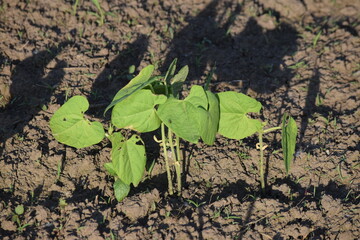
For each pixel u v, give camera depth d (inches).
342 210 161.5
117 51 212.2
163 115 133.3
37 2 229.3
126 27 222.4
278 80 207.5
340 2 249.3
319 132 185.8
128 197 163.5
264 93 201.9
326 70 210.1
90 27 221.5
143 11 230.7
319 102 197.3
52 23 223.0
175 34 223.1
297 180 172.2
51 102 191.2
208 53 216.1
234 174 174.2
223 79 207.0
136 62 209.9
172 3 239.6
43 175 170.6
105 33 219.8
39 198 166.4
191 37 223.1
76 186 169.9
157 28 224.4
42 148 176.1
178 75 142.4
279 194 167.6
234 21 232.8
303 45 224.4
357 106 194.5
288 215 159.9
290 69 211.9
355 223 158.9
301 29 234.5
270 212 160.6
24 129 182.1
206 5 240.2
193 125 133.1
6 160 172.7
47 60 207.2
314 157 176.6
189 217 160.6
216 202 162.6
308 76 208.2
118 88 200.1
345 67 209.6
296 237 156.8
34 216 159.6
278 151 178.9
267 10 242.5
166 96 140.3
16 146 176.7
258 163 176.9
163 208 162.2
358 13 242.5
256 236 155.5
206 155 178.2
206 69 209.6
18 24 219.8
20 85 197.2
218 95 145.6
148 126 141.5
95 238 153.6
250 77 208.2
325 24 236.4
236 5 241.4
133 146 150.9
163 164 176.6
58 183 169.8
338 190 168.9
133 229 155.6
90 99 194.5
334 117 191.3
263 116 192.2
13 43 211.5
